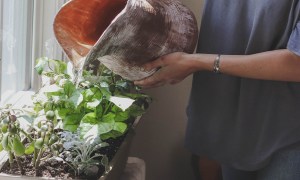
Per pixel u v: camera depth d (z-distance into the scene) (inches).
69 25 45.6
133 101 49.3
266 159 52.0
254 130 52.0
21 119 50.4
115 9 47.8
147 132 80.8
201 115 54.8
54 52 61.7
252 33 48.9
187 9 47.8
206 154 55.7
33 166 46.8
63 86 48.7
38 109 48.4
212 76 52.8
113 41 40.3
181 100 78.4
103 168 48.1
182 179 83.0
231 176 60.3
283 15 47.3
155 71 47.3
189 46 47.8
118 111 49.7
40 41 61.6
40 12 60.2
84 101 48.7
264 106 50.9
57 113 48.3
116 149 51.7
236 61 47.7
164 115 79.6
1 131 43.7
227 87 52.3
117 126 47.5
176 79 49.3
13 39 58.7
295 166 51.9
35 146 44.3
